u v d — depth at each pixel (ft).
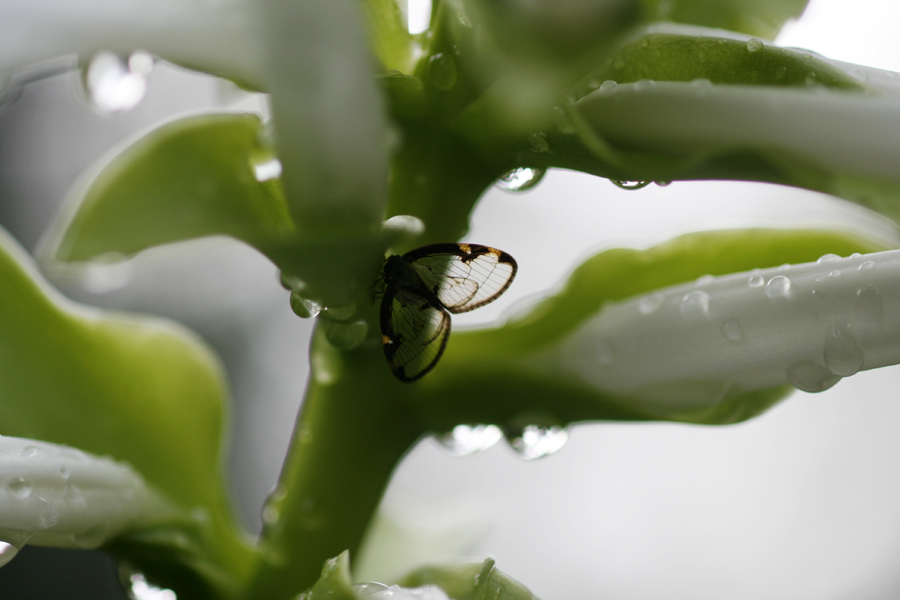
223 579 0.48
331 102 0.42
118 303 1.07
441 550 0.65
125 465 0.49
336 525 0.48
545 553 1.15
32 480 0.46
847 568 1.15
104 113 0.52
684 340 0.46
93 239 0.45
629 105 0.45
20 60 0.43
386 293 0.46
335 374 0.48
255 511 1.07
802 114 0.44
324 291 0.43
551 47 0.44
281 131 0.42
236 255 1.09
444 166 0.46
